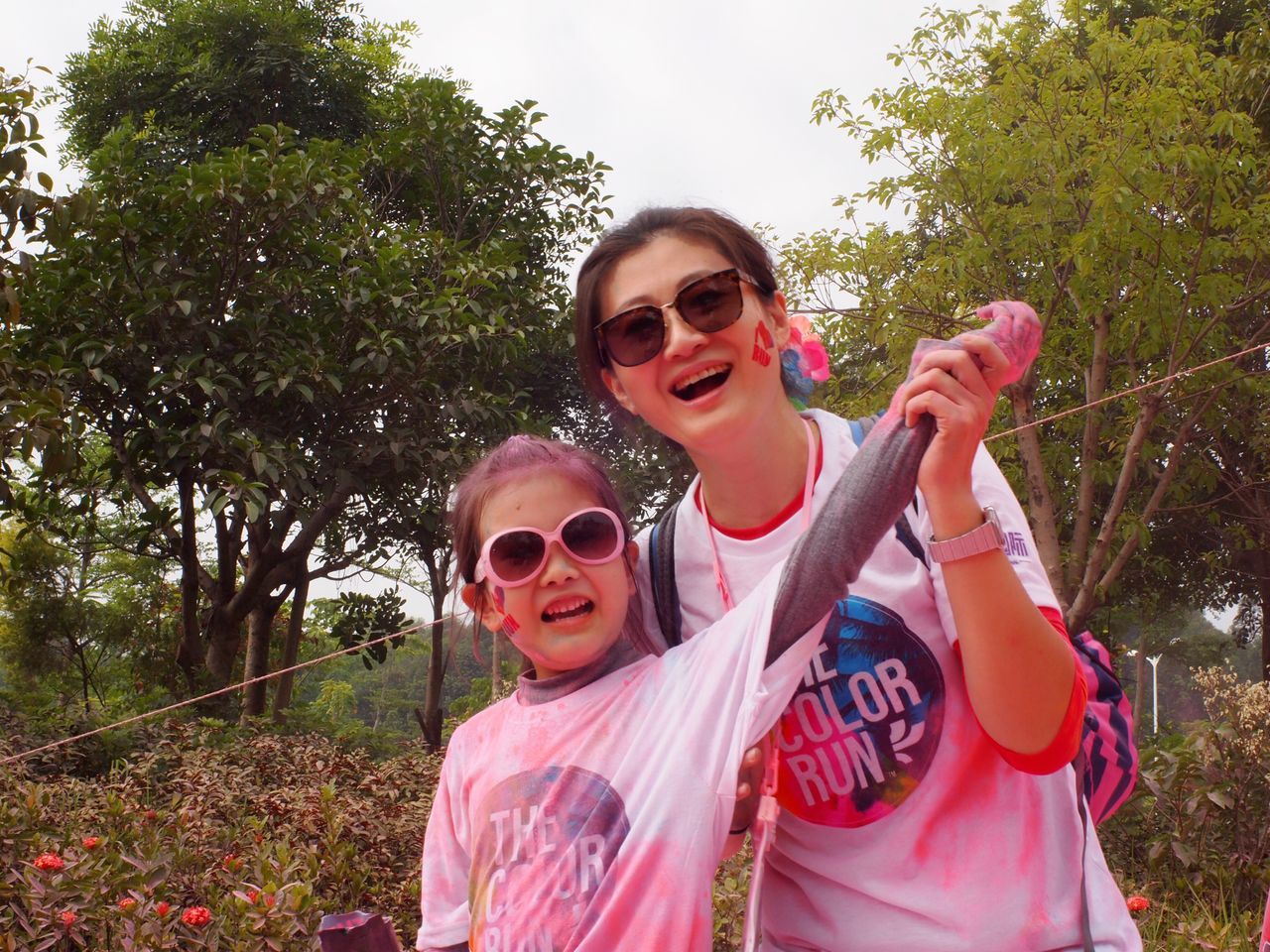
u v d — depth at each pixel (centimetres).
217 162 1028
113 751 811
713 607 147
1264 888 504
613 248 144
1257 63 850
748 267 144
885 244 885
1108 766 129
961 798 128
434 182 1301
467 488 153
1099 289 853
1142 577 1555
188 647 1227
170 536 1181
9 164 573
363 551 1305
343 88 1546
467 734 148
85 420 804
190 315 1001
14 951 327
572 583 137
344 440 1107
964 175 842
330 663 2097
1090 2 1163
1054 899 125
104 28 1550
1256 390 920
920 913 126
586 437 1324
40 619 1566
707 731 121
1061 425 967
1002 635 111
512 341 1107
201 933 348
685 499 154
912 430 113
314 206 1073
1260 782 546
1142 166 782
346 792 600
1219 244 802
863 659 130
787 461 142
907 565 131
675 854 117
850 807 131
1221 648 2223
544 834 128
